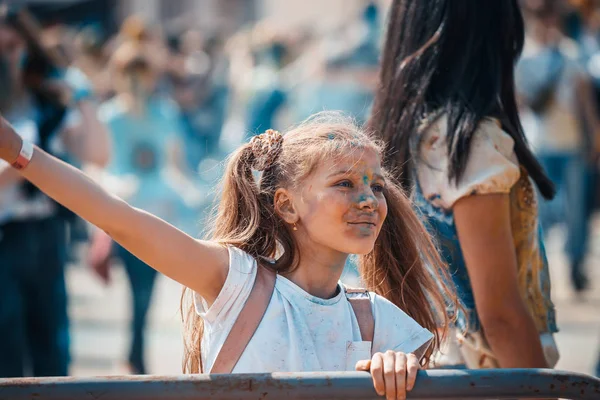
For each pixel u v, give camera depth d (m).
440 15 4.74
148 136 9.73
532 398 3.35
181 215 10.04
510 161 4.52
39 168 3.56
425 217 4.57
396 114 4.75
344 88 14.46
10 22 6.88
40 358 7.00
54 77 7.04
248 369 3.68
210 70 17.56
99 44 18.19
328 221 3.78
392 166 4.71
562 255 14.55
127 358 8.88
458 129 4.53
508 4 4.74
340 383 3.28
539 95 12.33
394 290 4.21
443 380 3.31
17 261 6.79
